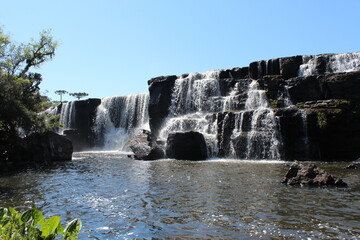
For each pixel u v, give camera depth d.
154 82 43.09
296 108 27.44
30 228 3.31
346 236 7.19
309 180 13.34
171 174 18.08
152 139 33.81
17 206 10.65
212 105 36.59
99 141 50.78
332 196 11.08
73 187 14.25
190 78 40.78
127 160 28.91
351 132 25.77
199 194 12.10
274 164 22.84
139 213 9.59
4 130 26.19
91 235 7.67
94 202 11.14
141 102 47.75
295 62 34.03
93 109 52.72
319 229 7.69
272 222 8.33
